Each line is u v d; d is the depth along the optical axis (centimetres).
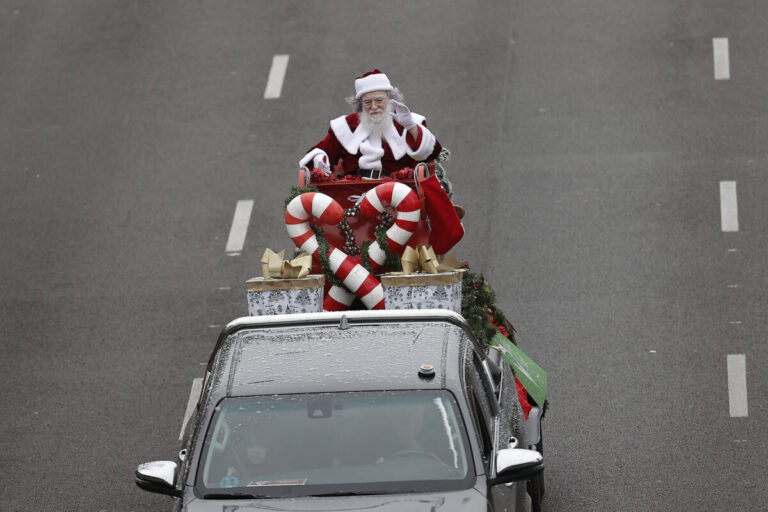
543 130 6519
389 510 2428
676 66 7144
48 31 8181
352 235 3378
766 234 5406
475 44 7519
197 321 4978
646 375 4297
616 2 8050
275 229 5766
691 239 5403
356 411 2595
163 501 3616
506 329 3691
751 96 6769
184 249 5638
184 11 8350
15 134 6888
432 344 2759
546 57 7325
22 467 3891
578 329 4678
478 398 2697
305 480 2514
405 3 8206
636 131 6456
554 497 3472
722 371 4300
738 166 6044
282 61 7488
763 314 4725
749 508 3359
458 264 3250
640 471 3619
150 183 6284
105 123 6956
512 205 5797
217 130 6788
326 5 8262
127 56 7731
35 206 6131
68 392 4444
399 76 7169
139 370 4591
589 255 5306
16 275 5484
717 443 3788
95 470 3844
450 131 6544
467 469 2512
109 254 5631
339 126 3722
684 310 4791
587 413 4041
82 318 5062
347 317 2873
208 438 2586
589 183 5959
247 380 2675
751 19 7706
